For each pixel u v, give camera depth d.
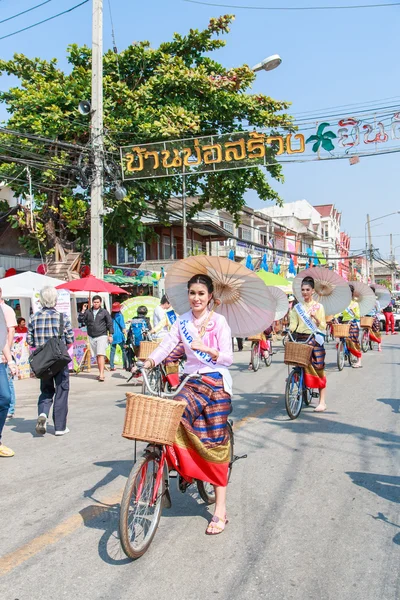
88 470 5.40
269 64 14.70
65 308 13.02
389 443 6.29
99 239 14.20
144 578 3.29
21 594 3.12
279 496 4.63
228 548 3.69
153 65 19.06
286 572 3.36
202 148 14.66
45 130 17.12
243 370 13.35
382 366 13.65
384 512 4.28
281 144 14.12
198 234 31.84
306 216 60.81
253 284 4.40
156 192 19.56
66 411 6.91
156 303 15.50
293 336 8.09
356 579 3.27
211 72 19.30
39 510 4.39
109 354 14.73
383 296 18.12
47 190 18.19
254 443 6.30
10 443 6.53
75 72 18.34
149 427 3.39
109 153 15.02
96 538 3.86
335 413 7.99
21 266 21.72
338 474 5.19
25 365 12.71
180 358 4.24
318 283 9.06
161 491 3.80
